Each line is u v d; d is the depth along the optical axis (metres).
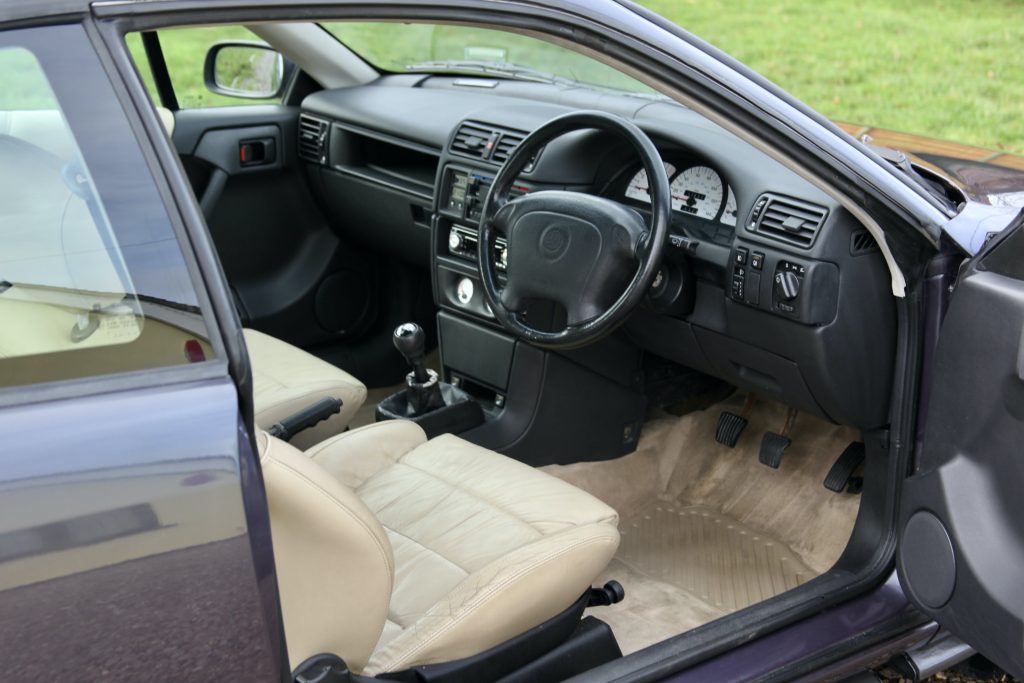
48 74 1.04
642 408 2.80
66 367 1.04
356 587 1.32
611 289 2.08
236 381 1.08
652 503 2.75
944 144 2.73
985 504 1.62
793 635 1.79
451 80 3.08
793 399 2.27
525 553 1.60
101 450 1.00
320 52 3.19
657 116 2.43
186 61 3.52
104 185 1.06
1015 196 2.00
